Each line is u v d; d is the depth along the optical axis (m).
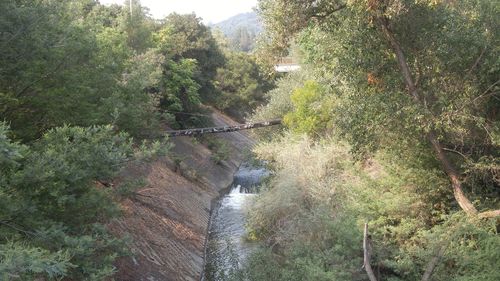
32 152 7.58
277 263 11.01
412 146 10.95
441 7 9.64
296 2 10.55
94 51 11.68
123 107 12.87
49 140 7.92
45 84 10.12
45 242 6.97
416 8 9.62
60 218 8.02
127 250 9.25
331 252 9.84
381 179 12.52
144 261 14.29
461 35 9.47
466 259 8.48
